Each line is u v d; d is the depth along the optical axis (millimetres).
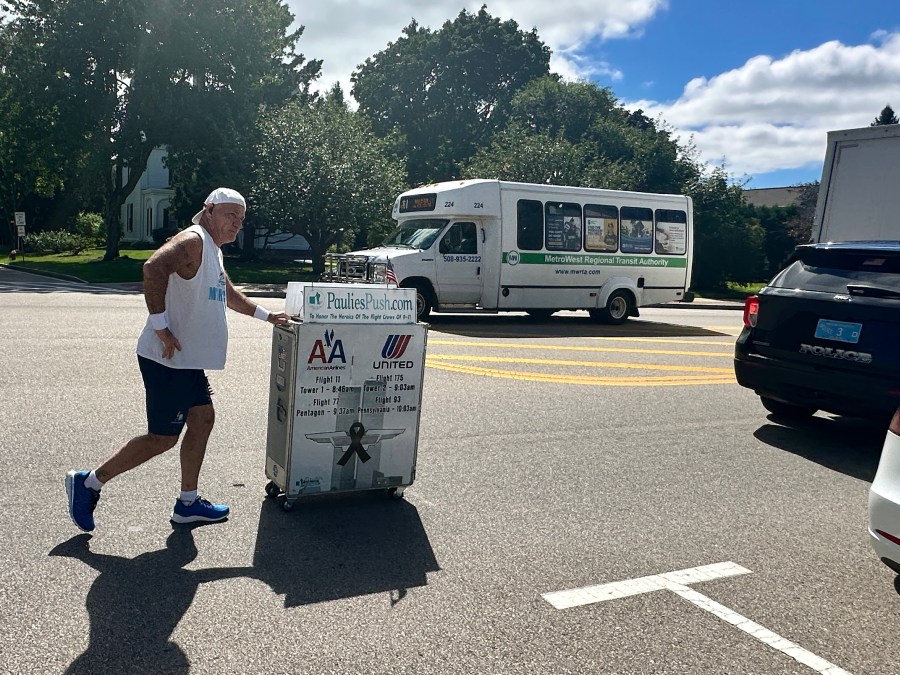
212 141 34344
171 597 3539
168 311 4145
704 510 5082
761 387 7297
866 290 6527
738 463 6258
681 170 42594
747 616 3631
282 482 4684
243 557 4023
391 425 4852
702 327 18062
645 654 3240
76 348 10102
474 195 15984
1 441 5766
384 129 51281
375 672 3008
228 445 5977
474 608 3580
